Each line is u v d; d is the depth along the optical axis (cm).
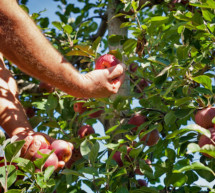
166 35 232
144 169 200
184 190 204
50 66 164
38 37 158
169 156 213
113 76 186
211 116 183
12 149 155
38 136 189
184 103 204
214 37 206
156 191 184
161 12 361
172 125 249
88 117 273
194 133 201
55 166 185
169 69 203
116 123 254
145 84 296
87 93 183
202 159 199
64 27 274
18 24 152
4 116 201
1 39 155
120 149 196
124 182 199
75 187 199
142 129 217
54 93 277
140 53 235
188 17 201
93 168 180
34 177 164
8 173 157
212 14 204
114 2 294
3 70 231
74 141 233
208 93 191
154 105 240
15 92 223
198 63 210
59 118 309
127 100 237
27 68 166
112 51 210
